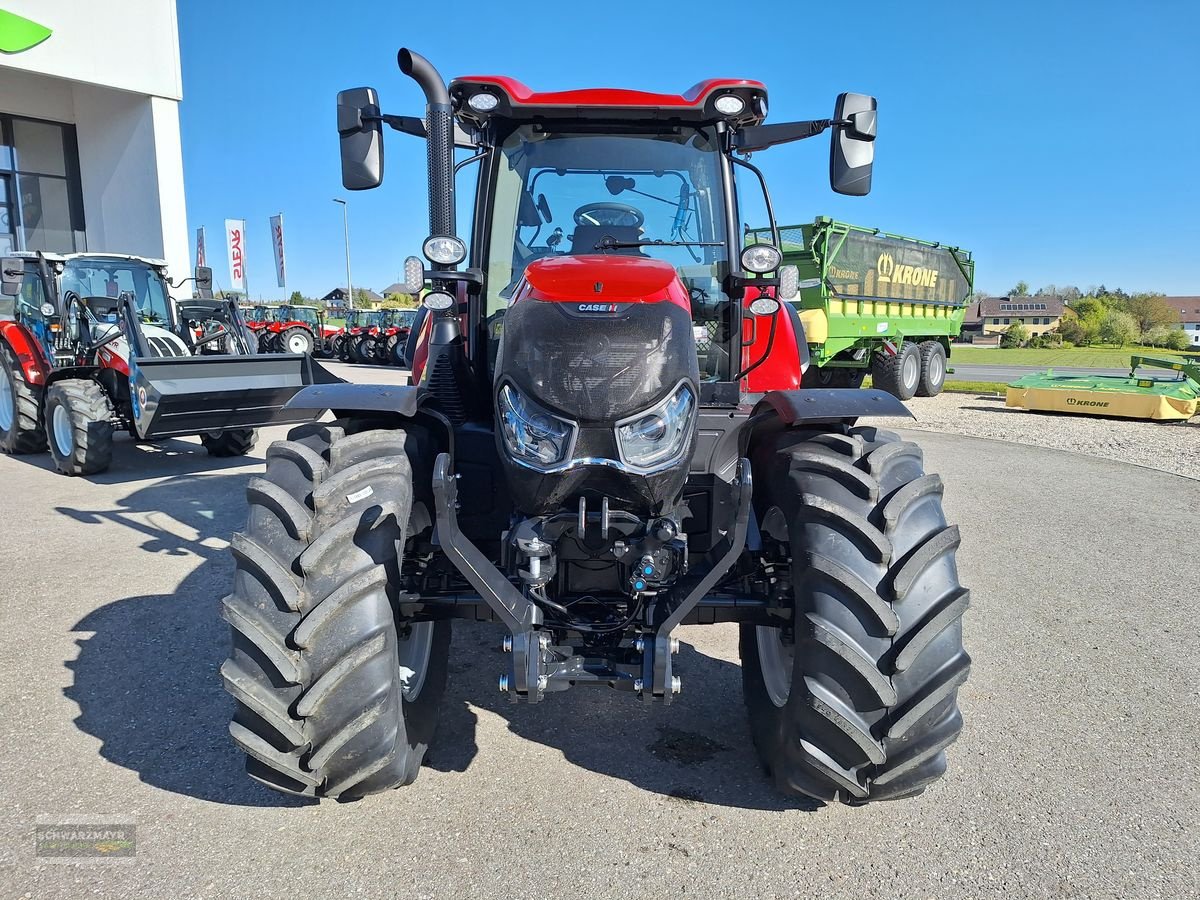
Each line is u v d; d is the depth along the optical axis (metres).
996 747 2.89
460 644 3.73
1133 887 2.17
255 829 2.36
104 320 8.03
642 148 3.17
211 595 4.24
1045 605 4.31
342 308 35.41
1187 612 4.21
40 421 8.22
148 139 14.82
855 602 2.14
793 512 2.31
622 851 2.29
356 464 2.26
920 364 14.86
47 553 4.93
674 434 2.20
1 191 14.87
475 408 3.09
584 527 2.20
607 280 2.32
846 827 2.42
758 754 2.80
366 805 2.49
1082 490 6.98
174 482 7.07
